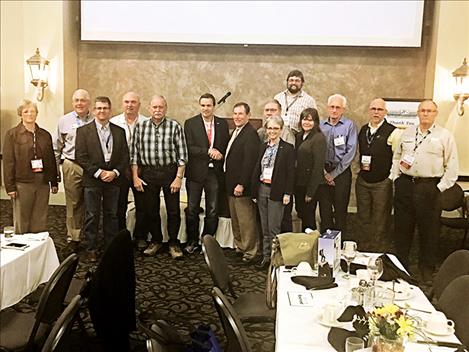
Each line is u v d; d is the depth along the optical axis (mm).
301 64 7695
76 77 8016
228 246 5812
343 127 5391
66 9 7664
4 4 7848
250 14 7480
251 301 3412
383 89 7637
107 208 5258
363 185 5332
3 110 8055
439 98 7137
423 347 2170
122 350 3084
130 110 5719
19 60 7938
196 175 5488
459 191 6184
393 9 7305
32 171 5141
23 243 3736
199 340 2395
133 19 7652
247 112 5258
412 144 4828
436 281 3287
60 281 2779
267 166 5035
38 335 2865
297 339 2229
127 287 3113
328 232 3158
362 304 2598
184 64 7871
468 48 7039
